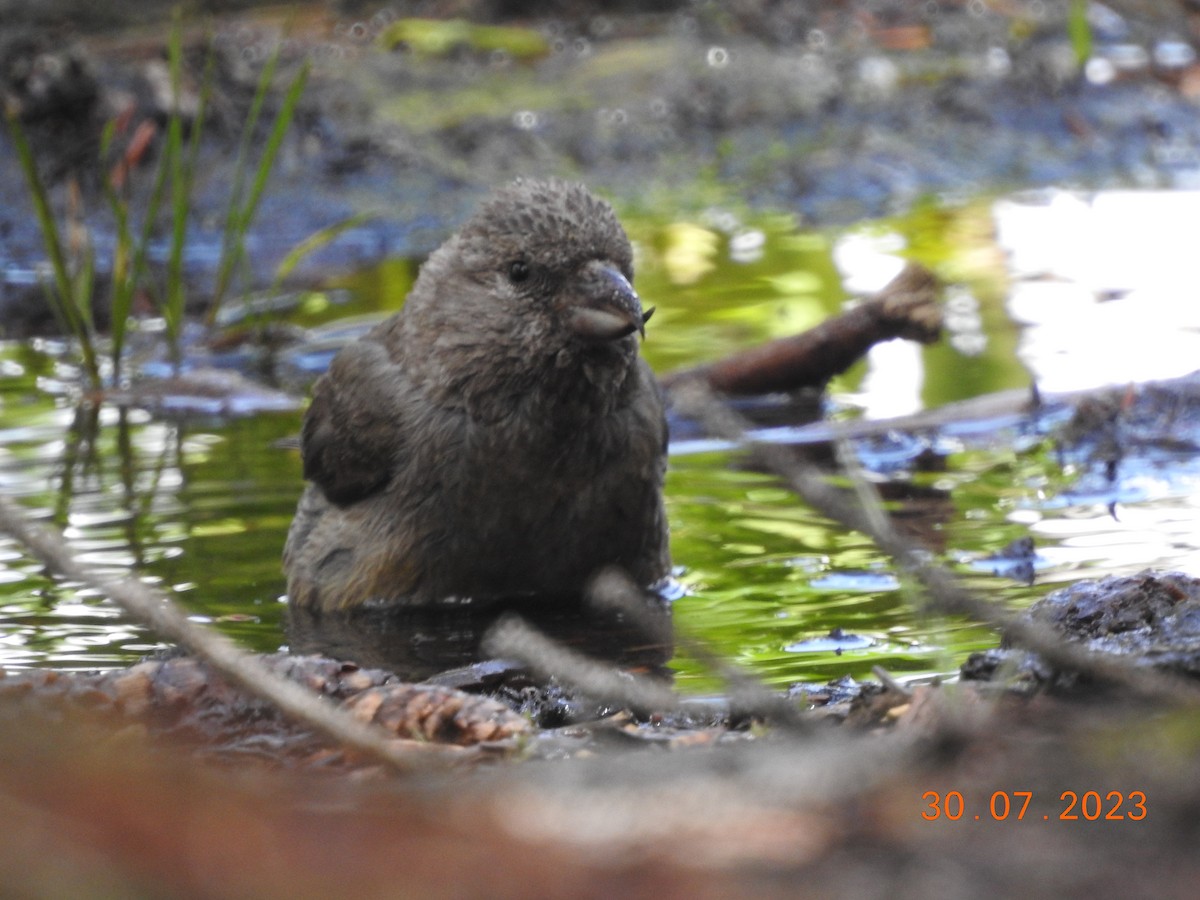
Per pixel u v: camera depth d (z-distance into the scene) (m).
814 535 10.48
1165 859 3.66
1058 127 23.78
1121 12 26.89
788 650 8.24
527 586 9.89
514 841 3.66
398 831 3.70
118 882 3.27
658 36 26.62
